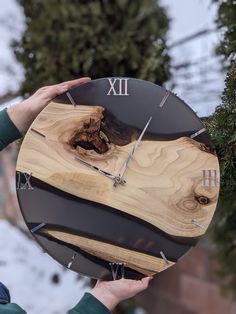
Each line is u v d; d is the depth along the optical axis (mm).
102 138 1174
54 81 2285
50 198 1156
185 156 1167
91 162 1164
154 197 1153
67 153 1167
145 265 1141
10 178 4449
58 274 3623
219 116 1323
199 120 1178
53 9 2312
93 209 1152
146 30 2262
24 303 3561
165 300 4406
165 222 1148
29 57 2400
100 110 1183
